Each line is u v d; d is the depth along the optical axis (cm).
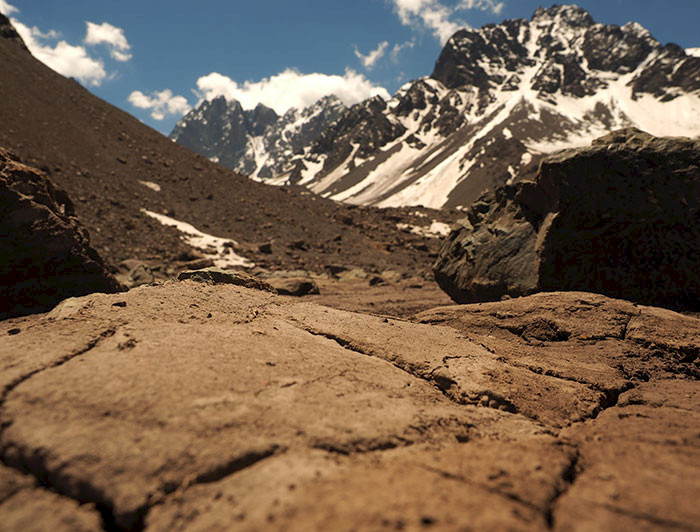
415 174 19425
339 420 313
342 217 5025
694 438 319
